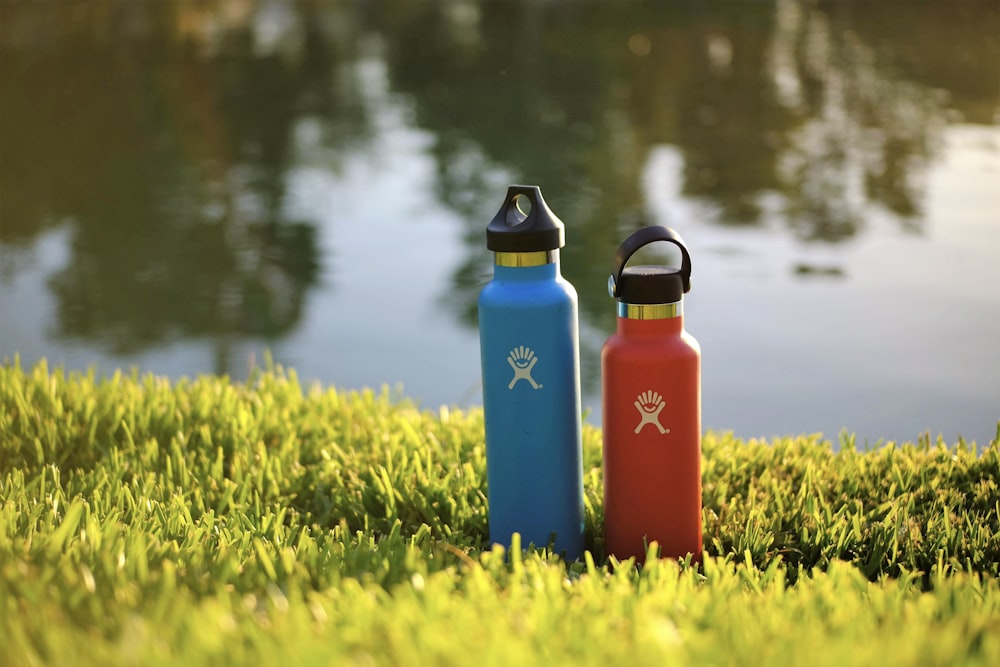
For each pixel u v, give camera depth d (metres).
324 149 13.75
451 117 15.49
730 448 3.54
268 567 2.22
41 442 3.46
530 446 2.77
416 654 1.68
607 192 10.96
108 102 17.41
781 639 1.82
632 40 22.00
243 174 12.53
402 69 20.25
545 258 2.73
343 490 3.14
